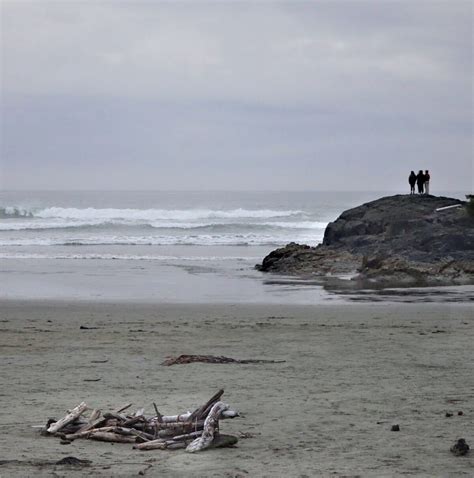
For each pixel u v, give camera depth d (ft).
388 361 48.80
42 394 38.50
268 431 31.35
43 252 160.45
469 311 78.23
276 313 76.79
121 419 31.32
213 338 59.52
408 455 27.58
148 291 98.02
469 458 27.17
